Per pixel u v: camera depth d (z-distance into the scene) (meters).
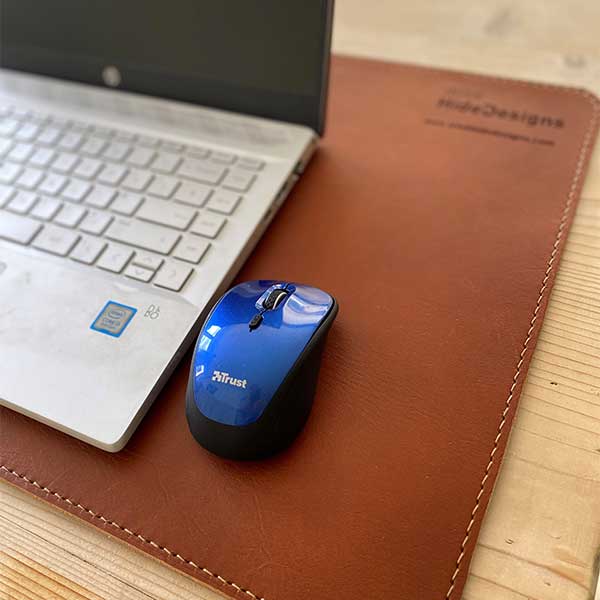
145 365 0.44
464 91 0.66
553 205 0.54
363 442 0.42
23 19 0.64
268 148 0.57
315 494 0.40
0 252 0.53
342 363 0.45
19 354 0.46
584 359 0.45
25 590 0.39
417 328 0.47
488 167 0.58
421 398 0.43
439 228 0.53
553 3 0.77
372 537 0.38
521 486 0.40
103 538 0.41
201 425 0.40
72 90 0.65
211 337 0.42
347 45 0.75
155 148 0.59
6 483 0.44
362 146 0.61
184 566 0.38
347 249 0.52
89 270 0.50
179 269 0.49
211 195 0.54
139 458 0.43
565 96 0.64
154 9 0.57
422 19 0.77
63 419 0.43
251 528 0.39
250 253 0.53
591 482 0.40
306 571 0.37
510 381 0.44
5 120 0.65
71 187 0.57
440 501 0.39
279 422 0.39
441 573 0.36
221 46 0.56
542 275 0.49
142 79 0.62
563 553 0.37
